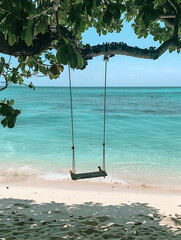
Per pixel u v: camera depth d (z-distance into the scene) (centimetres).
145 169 1814
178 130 3584
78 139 2961
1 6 299
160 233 727
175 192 1334
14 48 399
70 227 757
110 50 472
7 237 662
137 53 491
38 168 1827
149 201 1127
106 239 682
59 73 502
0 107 451
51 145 2622
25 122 4278
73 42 429
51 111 6075
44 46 417
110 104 8569
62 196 1180
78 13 326
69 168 1858
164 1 485
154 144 2708
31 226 762
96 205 1045
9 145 2597
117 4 364
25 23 309
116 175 1667
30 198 1135
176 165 1922
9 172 1706
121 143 2761
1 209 958
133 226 784
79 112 5931
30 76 640
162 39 645
